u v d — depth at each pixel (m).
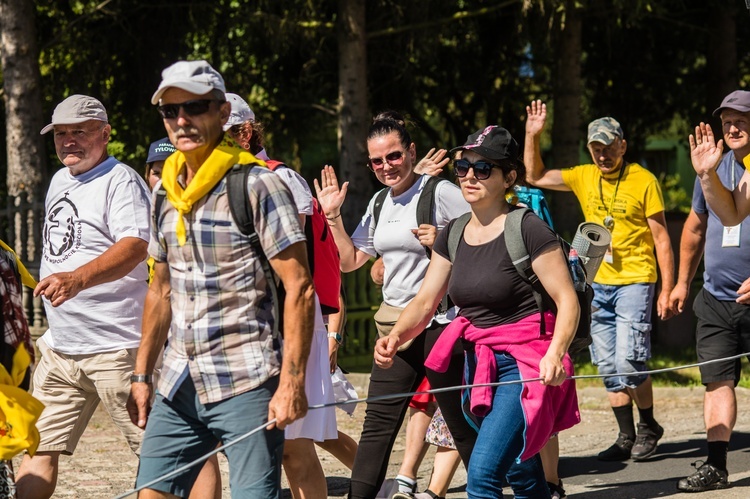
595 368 19.92
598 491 11.58
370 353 20.98
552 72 32.25
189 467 6.76
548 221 10.75
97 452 13.39
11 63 24.39
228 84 30.09
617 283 13.16
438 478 10.12
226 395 6.67
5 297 7.91
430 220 9.90
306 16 26.41
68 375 9.47
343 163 25.67
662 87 34.16
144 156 29.91
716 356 11.39
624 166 13.27
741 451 13.42
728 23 31.81
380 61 29.14
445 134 36.09
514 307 8.05
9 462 8.34
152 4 27.84
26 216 22.53
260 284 6.72
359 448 9.69
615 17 28.58
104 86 29.53
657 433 13.30
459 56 32.34
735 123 11.02
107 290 9.34
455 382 8.98
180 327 6.81
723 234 11.32
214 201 6.64
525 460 7.90
